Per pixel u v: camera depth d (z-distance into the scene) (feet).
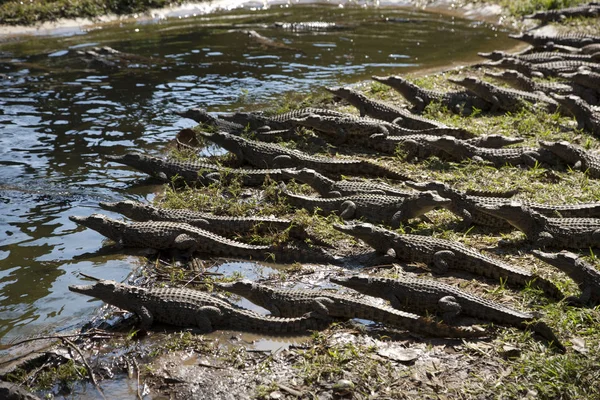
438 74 51.93
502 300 23.20
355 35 67.26
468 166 34.12
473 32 67.97
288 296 23.12
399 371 19.72
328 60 57.77
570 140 37.50
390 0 85.56
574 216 28.32
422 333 21.63
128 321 23.34
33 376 20.47
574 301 22.62
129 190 34.12
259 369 20.20
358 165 34.58
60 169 36.60
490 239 27.63
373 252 27.17
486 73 47.96
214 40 65.87
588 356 19.49
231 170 34.53
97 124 43.60
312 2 86.38
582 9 66.28
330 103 45.98
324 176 34.30
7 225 30.37
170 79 53.21
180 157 38.04
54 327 22.97
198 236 27.71
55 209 32.04
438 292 22.61
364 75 52.75
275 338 21.95
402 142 36.50
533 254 24.02
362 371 19.66
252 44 63.87
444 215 29.94
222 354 21.15
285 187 32.04
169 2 78.69
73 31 70.08
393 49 61.21
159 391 19.63
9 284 25.68
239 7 82.58
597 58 52.42
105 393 19.67
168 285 25.26
